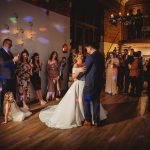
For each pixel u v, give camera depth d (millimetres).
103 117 4848
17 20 5770
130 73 7746
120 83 8531
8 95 4566
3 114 5035
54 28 7426
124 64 8156
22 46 6004
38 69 6125
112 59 7727
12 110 4699
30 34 6285
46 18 6973
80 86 4445
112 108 5852
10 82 5141
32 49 6414
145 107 5996
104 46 11023
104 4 10070
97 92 4281
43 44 6891
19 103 5742
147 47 11734
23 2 5934
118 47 12531
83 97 4305
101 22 10641
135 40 11680
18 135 3869
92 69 4152
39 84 6152
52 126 4305
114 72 7664
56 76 6664
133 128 4320
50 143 3549
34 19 6414
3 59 4953
